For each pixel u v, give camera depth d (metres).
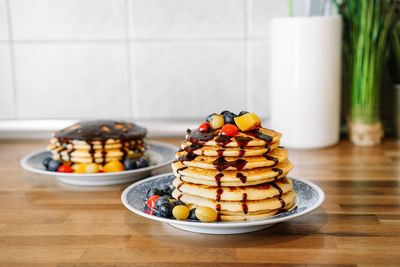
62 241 0.73
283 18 1.14
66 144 0.95
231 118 0.77
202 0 1.27
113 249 0.71
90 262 0.68
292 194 0.76
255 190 0.73
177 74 1.30
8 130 1.32
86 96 1.32
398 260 0.67
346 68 1.26
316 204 0.74
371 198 0.87
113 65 1.30
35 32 1.29
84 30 1.29
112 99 1.32
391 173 0.99
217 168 0.73
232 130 0.75
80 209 0.84
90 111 1.32
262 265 0.67
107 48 1.30
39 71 1.31
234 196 0.72
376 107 1.19
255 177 0.72
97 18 1.29
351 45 1.20
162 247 0.71
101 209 0.84
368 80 1.17
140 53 1.30
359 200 0.86
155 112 1.32
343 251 0.70
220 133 0.75
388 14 1.16
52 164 0.94
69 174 0.90
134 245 0.72
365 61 1.17
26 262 0.68
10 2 1.28
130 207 0.75
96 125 0.98
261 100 1.30
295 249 0.70
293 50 1.14
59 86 1.32
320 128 1.16
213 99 1.31
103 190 0.93
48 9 1.29
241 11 1.27
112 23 1.29
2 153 1.18
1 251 0.71
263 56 1.29
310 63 1.13
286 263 0.67
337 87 1.17
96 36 1.29
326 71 1.15
